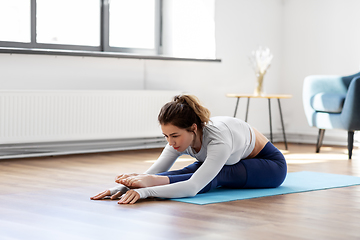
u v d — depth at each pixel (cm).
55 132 446
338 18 585
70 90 450
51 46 476
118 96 480
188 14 565
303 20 614
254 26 602
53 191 276
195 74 555
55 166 385
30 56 448
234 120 263
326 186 299
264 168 275
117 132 482
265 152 281
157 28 557
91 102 464
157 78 530
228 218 213
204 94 562
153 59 517
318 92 502
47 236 183
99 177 332
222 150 245
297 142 614
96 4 509
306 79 509
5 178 324
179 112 237
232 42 584
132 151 495
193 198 251
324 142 592
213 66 568
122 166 390
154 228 195
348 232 195
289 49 623
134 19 538
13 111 423
